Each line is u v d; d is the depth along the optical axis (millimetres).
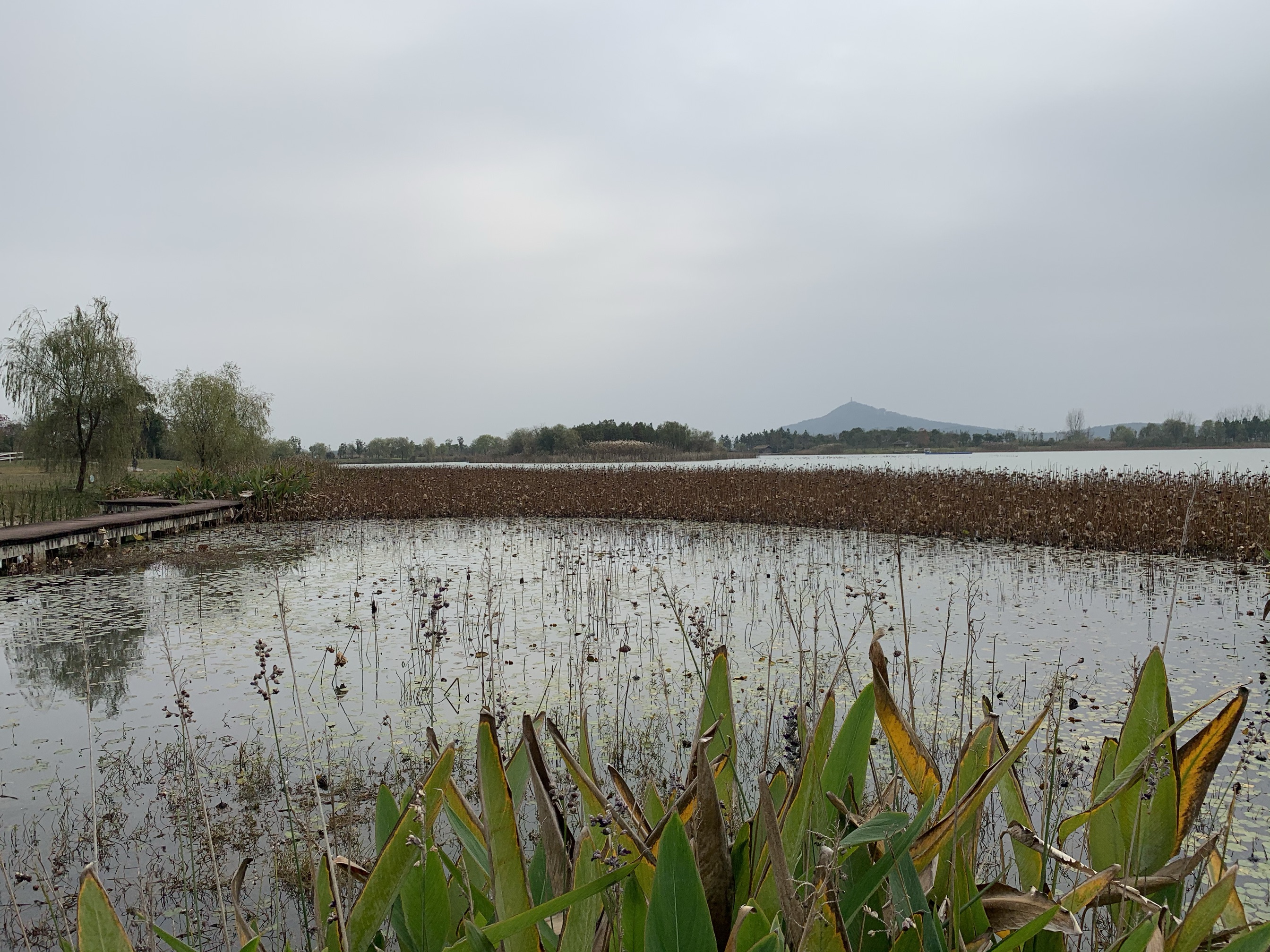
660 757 4191
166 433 30078
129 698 5566
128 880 3094
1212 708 4785
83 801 3848
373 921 1074
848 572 9992
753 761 3895
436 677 5930
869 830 988
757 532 15008
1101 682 5328
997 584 9109
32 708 5379
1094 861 1309
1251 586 8711
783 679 5547
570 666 4621
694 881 872
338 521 19234
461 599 8961
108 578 10758
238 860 3254
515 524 17688
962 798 1069
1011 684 5367
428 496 20812
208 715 5160
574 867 1019
